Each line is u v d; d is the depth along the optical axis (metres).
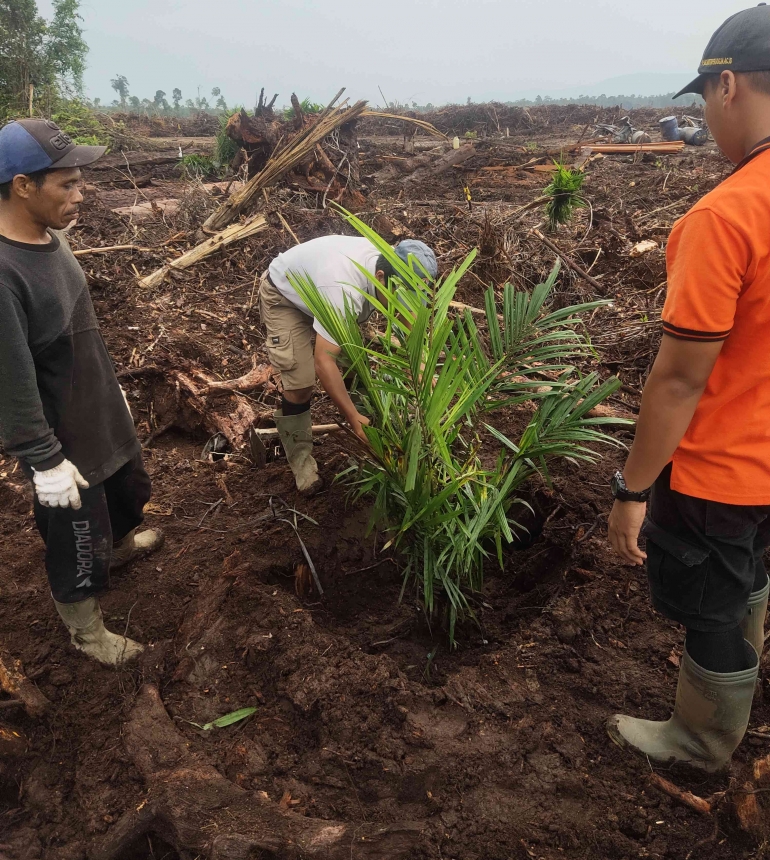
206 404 3.98
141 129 23.97
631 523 1.78
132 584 2.83
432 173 13.77
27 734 2.24
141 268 6.40
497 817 1.90
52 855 1.92
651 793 1.94
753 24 1.37
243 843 1.76
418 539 2.60
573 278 6.12
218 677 2.36
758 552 1.77
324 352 2.64
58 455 1.96
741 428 1.56
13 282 1.82
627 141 16.95
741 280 1.38
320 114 9.50
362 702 2.20
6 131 1.77
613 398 4.09
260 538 3.00
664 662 2.33
